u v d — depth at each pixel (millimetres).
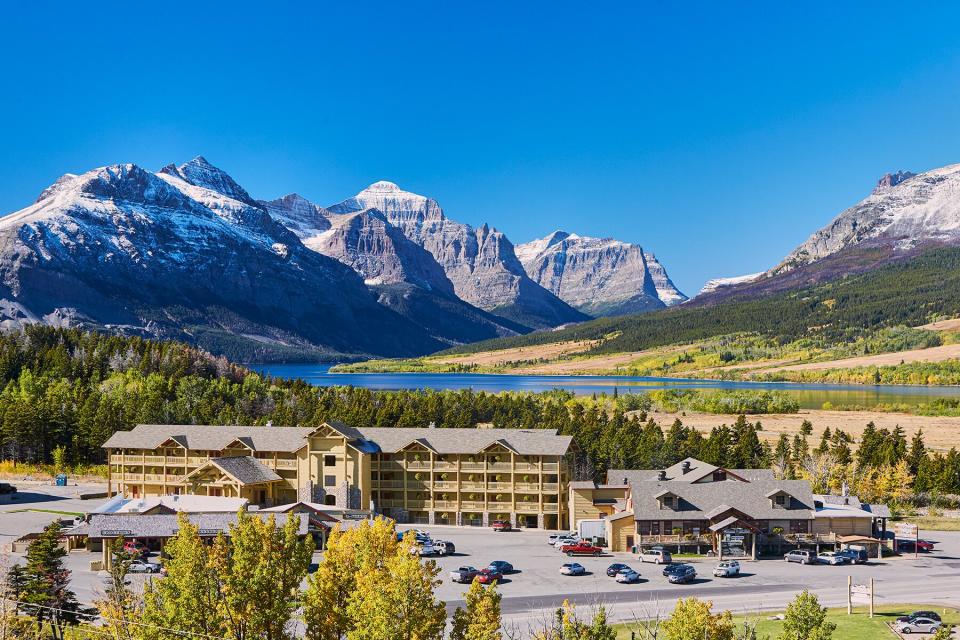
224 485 141000
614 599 94312
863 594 88375
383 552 71188
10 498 157250
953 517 151125
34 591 80250
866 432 193000
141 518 113938
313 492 144875
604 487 139000
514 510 143625
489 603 63688
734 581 103312
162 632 60844
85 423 194500
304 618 66812
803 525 122375
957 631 81312
